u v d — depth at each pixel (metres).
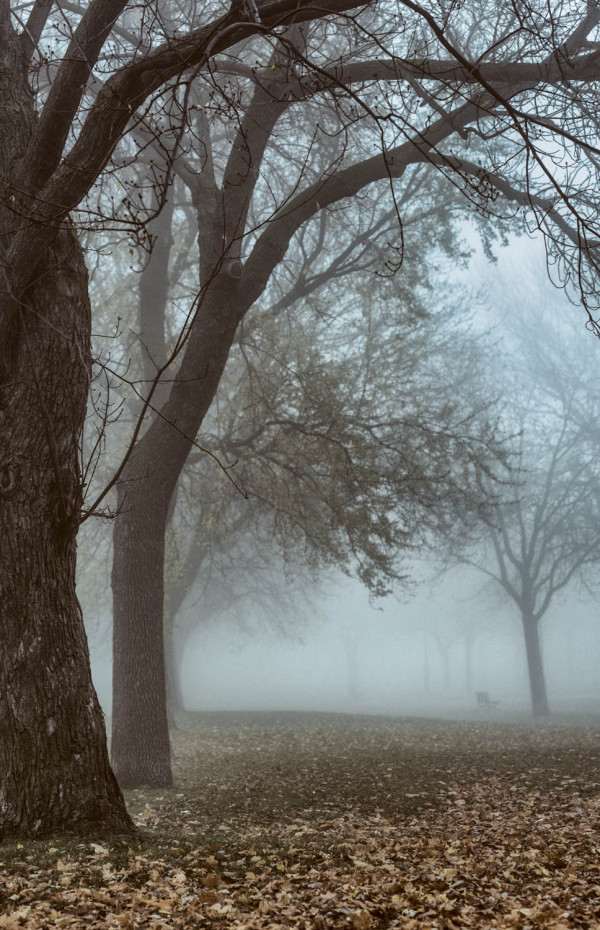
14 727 6.92
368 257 18.33
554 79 10.88
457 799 9.81
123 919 4.74
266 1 7.23
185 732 21.19
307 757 15.00
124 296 20.83
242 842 7.05
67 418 7.54
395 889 5.44
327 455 16.30
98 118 7.30
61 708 7.09
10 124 8.10
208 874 5.83
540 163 6.88
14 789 6.83
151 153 15.00
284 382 17.42
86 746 7.15
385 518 16.88
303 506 17.50
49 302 7.61
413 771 12.27
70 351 7.61
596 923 4.73
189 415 12.49
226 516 21.03
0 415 7.45
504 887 5.60
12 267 7.36
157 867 6.02
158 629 12.34
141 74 7.37
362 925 4.70
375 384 18.98
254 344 17.48
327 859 6.36
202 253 12.49
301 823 8.53
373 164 12.76
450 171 15.34
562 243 7.84
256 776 12.61
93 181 7.50
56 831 6.77
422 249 17.67
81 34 7.66
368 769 12.77
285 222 12.79
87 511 7.50
